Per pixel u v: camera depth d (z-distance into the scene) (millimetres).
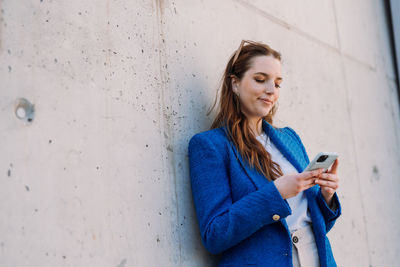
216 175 1501
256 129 1710
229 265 1472
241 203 1409
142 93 1557
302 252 1530
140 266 1417
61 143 1271
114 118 1439
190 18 1844
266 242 1452
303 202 1597
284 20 2482
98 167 1357
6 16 1201
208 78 1859
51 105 1267
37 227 1173
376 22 3617
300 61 2529
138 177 1474
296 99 2412
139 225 1440
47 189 1213
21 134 1182
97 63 1423
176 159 1626
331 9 3002
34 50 1252
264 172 1556
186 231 1594
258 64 1648
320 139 2535
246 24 2174
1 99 1155
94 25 1440
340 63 2949
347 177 2699
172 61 1712
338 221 2492
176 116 1671
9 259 1104
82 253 1266
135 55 1562
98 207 1333
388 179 3176
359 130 2969
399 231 3137
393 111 3553
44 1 1304
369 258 2689
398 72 3734
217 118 1730
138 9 1613
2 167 1128
